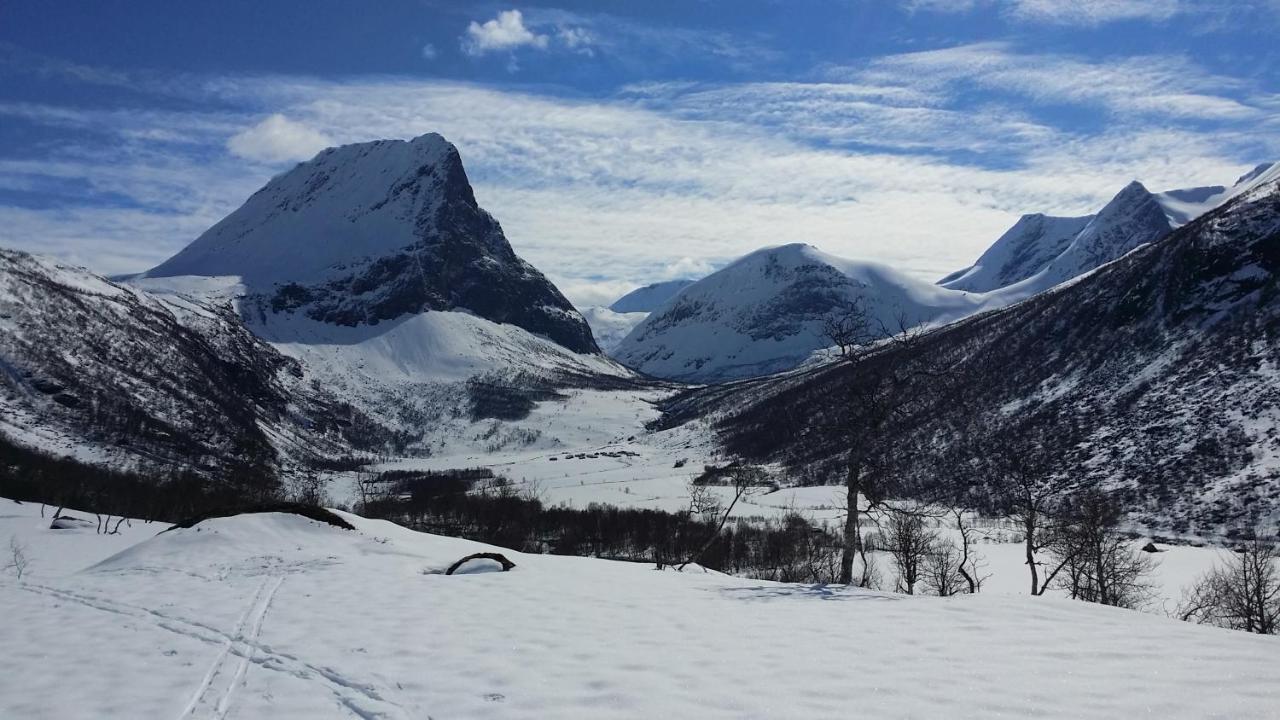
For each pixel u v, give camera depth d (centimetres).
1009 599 1955
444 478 18888
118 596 2200
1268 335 11006
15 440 14262
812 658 1434
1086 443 10962
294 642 1631
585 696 1259
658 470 18512
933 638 1553
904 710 1158
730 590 2281
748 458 17912
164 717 1213
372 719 1191
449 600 2109
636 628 1722
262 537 3197
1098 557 3759
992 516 9019
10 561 3375
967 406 13250
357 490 17250
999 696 1198
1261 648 1421
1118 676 1270
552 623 1788
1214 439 9562
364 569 2747
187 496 10475
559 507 11506
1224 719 1081
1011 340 16900
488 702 1240
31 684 1369
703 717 1157
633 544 8300
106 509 9088
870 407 2925
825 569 5316
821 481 13150
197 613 1945
